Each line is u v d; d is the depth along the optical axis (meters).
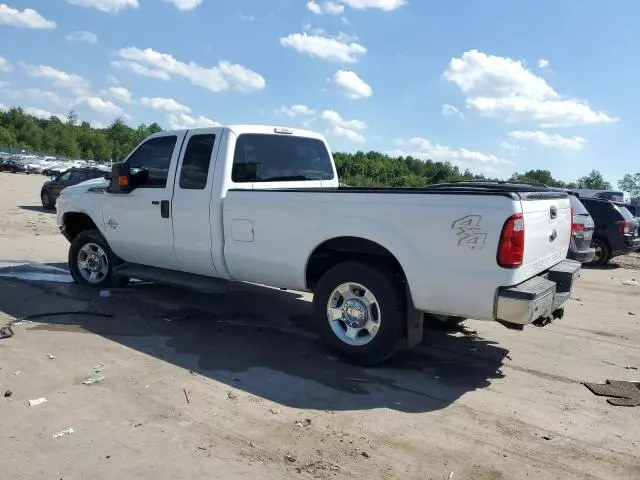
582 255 10.99
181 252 6.33
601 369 5.41
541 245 4.86
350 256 5.31
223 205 5.86
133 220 6.83
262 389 4.52
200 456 3.44
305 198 5.21
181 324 6.22
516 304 4.28
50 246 11.73
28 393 4.23
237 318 6.55
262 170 6.33
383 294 4.88
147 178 6.70
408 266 4.67
